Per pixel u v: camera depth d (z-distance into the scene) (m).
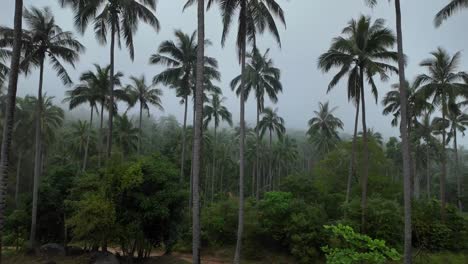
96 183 20.53
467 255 25.55
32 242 23.88
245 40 21.52
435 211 30.25
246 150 68.81
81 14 24.39
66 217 24.39
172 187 20.95
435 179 76.06
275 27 21.16
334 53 26.88
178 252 29.12
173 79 33.34
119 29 25.88
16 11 13.75
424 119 48.31
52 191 25.25
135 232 19.64
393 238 24.84
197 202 13.56
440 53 31.62
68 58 26.31
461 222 29.23
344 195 35.59
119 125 53.41
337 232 6.43
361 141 39.84
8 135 13.12
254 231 27.33
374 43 26.05
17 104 49.22
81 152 55.72
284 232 26.31
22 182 53.69
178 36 33.25
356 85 27.98
